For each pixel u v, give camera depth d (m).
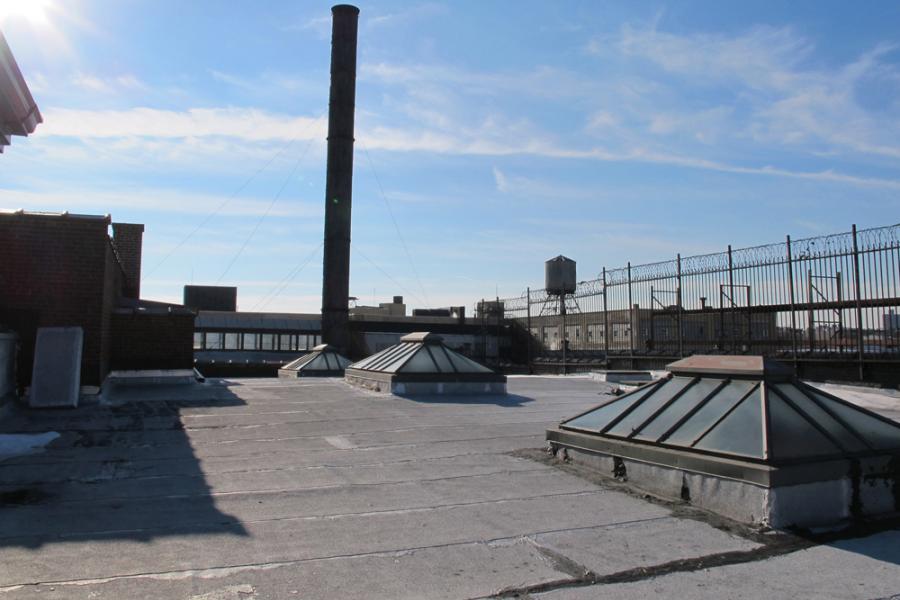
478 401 13.78
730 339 24.80
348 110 37.41
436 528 5.46
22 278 12.30
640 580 4.44
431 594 4.16
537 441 9.31
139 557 4.67
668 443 6.64
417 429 10.20
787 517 5.55
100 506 5.93
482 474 7.34
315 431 9.94
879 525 5.67
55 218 12.57
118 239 28.20
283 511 5.89
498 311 41.97
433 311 54.22
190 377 16.98
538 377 23.20
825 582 4.45
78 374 11.96
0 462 7.64
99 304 12.69
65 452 8.23
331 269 36.66
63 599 3.92
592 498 6.38
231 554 4.78
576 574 4.53
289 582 4.29
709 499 6.04
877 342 20.09
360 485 6.83
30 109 9.90
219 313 42.59
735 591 4.28
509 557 4.83
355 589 4.21
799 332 24.56
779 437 5.98
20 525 5.34
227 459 7.98
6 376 11.05
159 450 8.45
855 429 6.57
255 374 36.53
